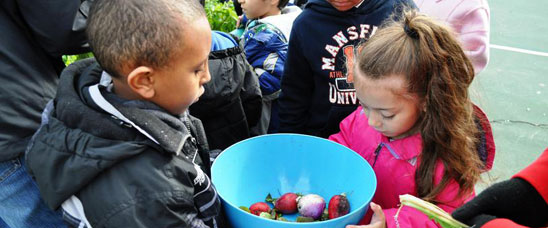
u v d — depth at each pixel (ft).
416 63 3.96
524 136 10.50
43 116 3.85
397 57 3.99
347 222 3.73
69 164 3.28
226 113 5.90
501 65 14.85
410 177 4.36
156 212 3.23
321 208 4.55
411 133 4.37
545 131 10.76
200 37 3.26
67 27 4.22
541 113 11.73
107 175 3.31
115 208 3.22
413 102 4.09
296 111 6.27
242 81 5.88
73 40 4.39
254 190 4.98
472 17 6.26
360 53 4.35
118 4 3.12
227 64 5.75
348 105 5.78
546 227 2.84
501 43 16.90
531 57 15.61
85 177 3.25
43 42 4.30
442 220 3.37
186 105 3.58
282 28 7.65
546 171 2.74
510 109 11.92
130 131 3.33
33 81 4.33
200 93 3.62
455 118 4.09
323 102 5.98
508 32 18.11
